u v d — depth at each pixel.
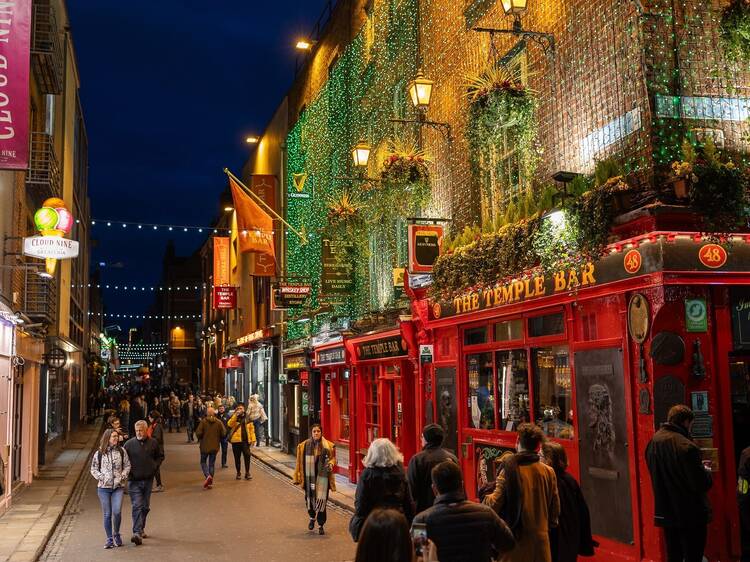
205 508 15.18
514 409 11.31
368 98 19.69
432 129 15.41
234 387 44.62
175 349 93.75
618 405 8.55
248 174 40.09
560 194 9.11
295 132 28.31
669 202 7.94
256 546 11.33
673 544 7.02
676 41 8.68
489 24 12.87
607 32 9.36
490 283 11.25
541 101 10.97
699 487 6.71
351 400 18.91
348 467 19.30
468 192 13.69
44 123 23.11
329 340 21.62
